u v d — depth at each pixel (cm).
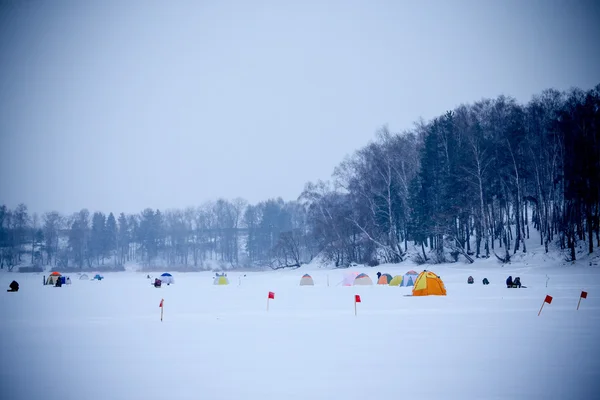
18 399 1204
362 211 8662
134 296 4828
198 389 1272
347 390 1241
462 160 7081
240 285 6850
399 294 4403
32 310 3431
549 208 7681
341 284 6500
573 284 4641
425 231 7425
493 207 7294
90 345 1931
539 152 6969
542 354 1620
